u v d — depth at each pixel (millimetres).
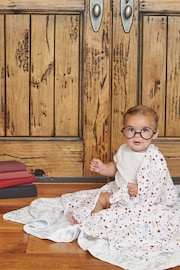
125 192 1837
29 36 2363
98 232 1646
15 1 2334
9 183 1968
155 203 1844
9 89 2389
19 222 1812
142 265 1440
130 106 2408
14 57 2373
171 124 2432
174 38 2385
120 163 1965
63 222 1815
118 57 2379
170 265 1438
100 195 1917
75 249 1573
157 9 2357
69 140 2412
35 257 1501
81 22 2361
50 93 2400
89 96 2393
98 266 1441
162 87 2410
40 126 2410
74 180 2426
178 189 2205
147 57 2389
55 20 2361
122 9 2348
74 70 2389
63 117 2408
